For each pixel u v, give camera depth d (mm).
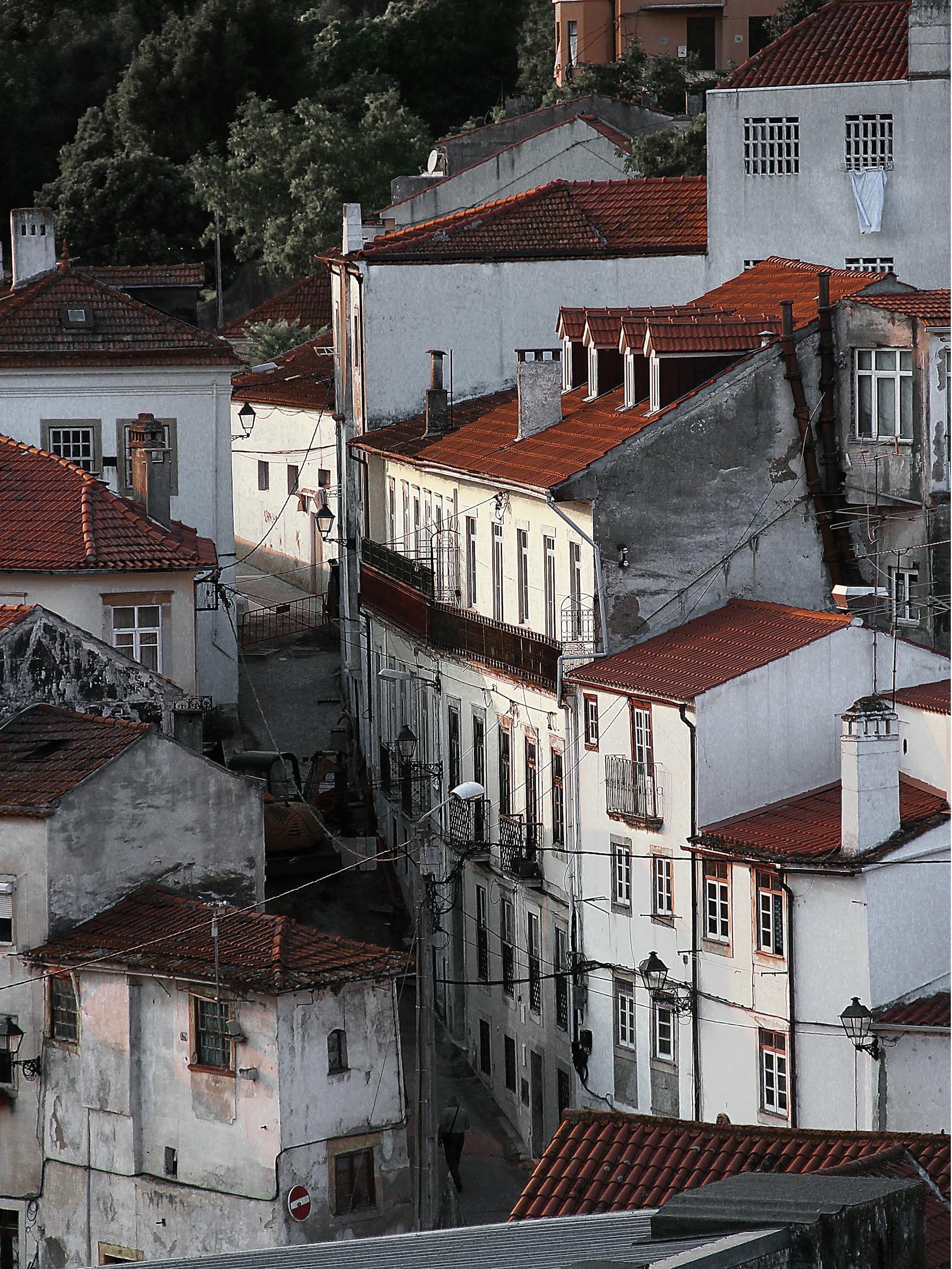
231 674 170875
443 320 167500
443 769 144000
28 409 168000
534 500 129625
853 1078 101625
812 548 125125
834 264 167250
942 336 120312
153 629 139250
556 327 168500
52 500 142125
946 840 102375
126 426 169625
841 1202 46938
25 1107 110250
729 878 107875
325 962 103938
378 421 168000
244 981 101500
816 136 166250
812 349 124062
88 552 137125
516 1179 121188
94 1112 107688
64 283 173000
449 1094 134125
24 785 112875
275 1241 101875
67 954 108062
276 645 196125
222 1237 103625
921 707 107938
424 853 99875
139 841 113625
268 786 156375
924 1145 75438
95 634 137750
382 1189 105438
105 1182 107438
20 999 110438
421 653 149250
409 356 167625
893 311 122250
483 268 167375
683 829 110750
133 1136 106250
